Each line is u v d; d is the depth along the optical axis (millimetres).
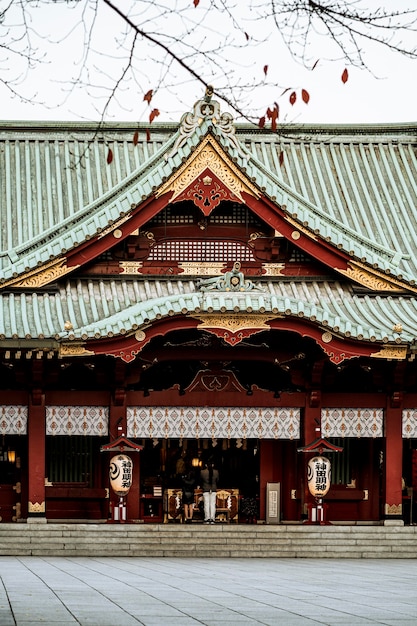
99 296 43875
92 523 41531
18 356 40156
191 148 42281
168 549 39656
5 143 52094
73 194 50031
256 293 40500
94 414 42500
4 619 20531
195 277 44875
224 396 42938
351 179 52062
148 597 24812
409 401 44219
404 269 47688
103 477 44125
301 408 43344
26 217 48625
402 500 46406
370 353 41094
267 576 31203
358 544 40625
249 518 44344
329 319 40438
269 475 44844
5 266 44250
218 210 45031
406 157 53938
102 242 43344
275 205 43344
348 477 45750
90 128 53281
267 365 46062
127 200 42906
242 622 20750
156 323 39875
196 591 26391
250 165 43062
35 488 41438
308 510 42188
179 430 42719
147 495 44844
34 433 41750
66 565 34531
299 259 45531
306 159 52969
